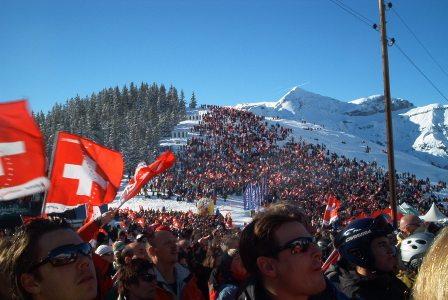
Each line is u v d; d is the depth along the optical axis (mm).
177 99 143250
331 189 61750
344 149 111312
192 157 76250
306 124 131875
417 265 4434
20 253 2756
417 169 110750
